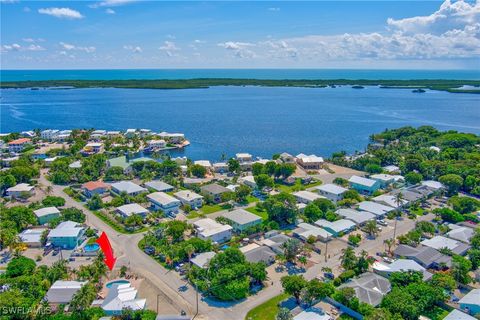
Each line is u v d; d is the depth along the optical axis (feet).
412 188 569.23
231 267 318.86
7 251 383.86
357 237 408.46
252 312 287.28
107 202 520.01
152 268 352.90
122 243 404.57
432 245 390.63
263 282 329.31
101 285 321.32
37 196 555.28
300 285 291.79
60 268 330.13
